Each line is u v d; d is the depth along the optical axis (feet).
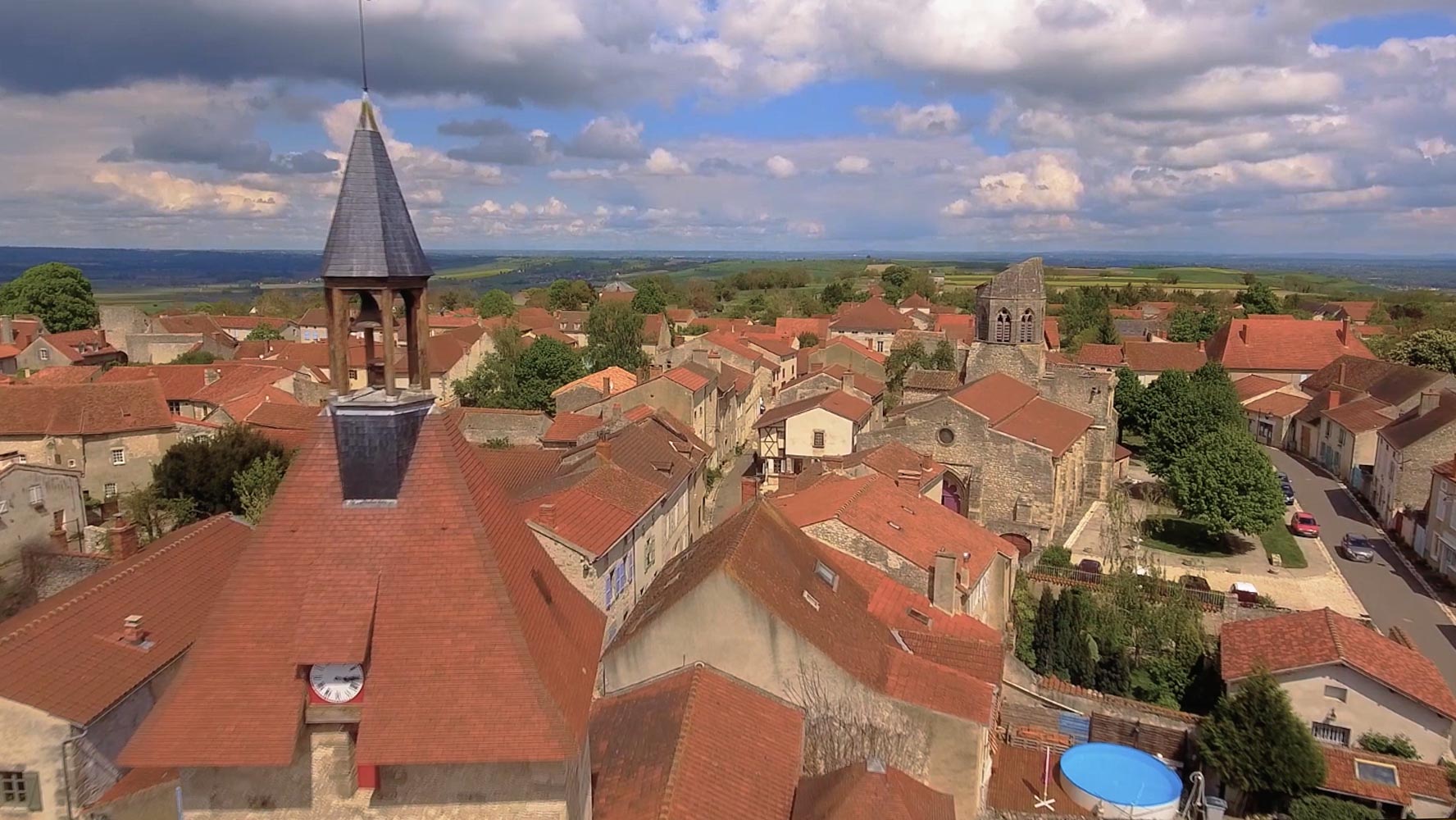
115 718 84.79
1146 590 151.84
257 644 53.88
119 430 222.07
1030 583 163.43
